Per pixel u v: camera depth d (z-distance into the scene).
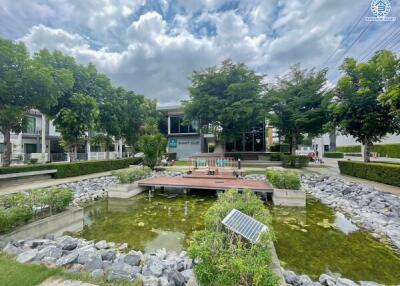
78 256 3.10
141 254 3.54
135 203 7.26
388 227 4.71
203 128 20.36
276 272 2.42
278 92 18.25
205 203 7.18
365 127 9.97
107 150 18.52
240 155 21.53
